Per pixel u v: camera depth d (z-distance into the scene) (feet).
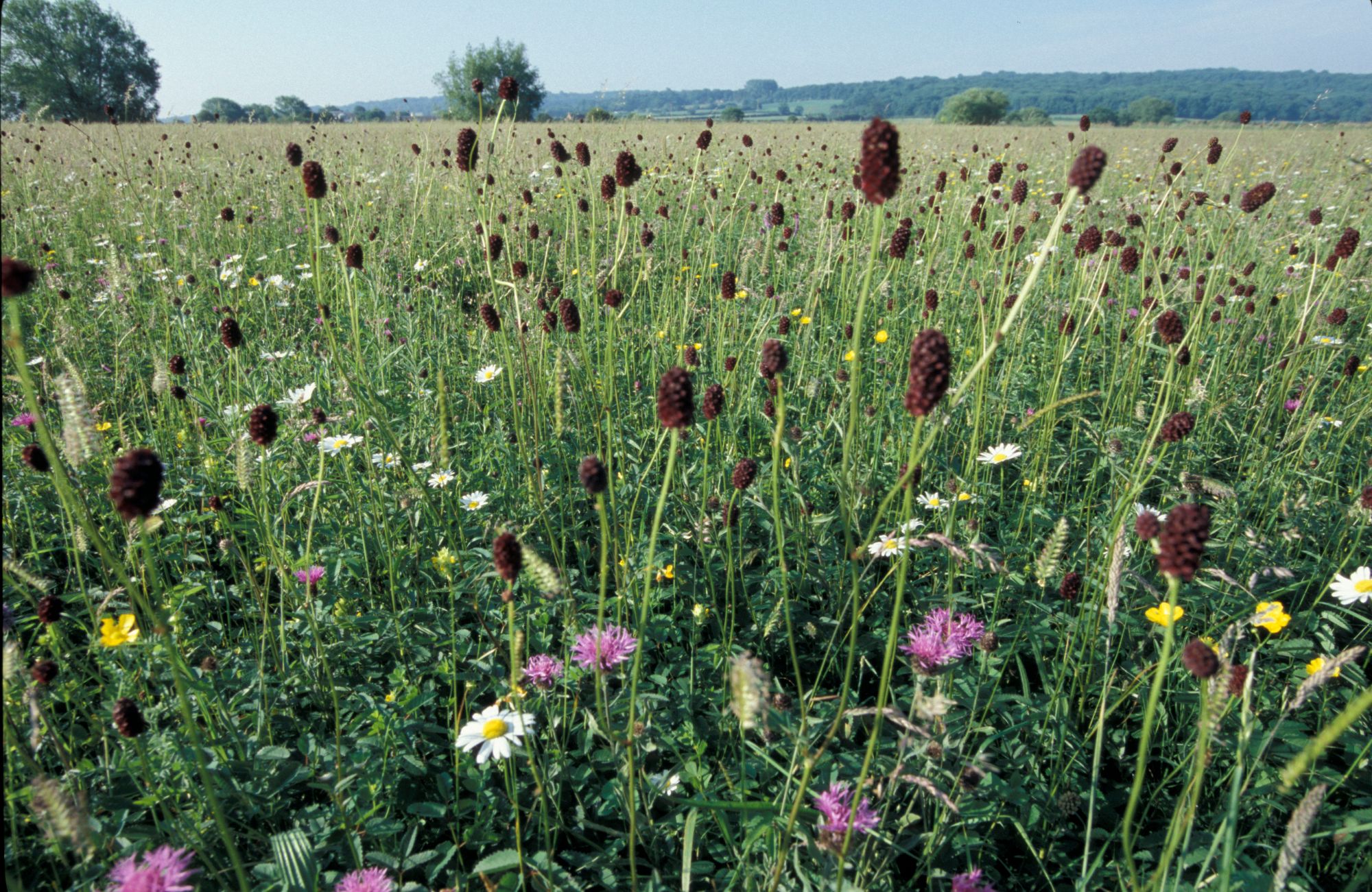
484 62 133.49
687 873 6.93
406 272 22.95
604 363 16.38
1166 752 9.23
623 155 13.70
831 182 32.63
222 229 27.84
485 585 10.68
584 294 18.49
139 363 17.15
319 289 11.78
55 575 11.76
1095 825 8.37
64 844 6.59
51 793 5.30
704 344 18.33
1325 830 7.88
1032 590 11.18
